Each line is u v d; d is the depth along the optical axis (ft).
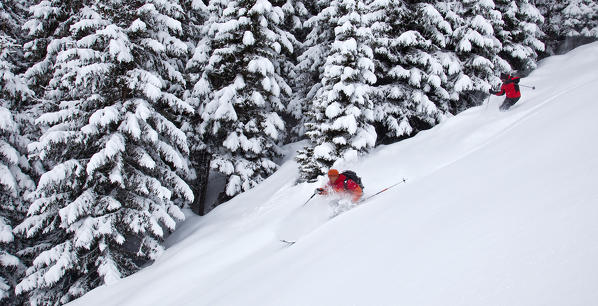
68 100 37.40
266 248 24.72
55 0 40.83
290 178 41.96
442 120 42.52
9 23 43.65
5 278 37.65
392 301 7.59
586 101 17.67
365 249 12.01
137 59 35.32
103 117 31.35
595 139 11.56
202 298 18.74
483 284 6.40
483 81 45.50
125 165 34.99
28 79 41.88
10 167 37.04
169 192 34.81
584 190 8.09
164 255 34.58
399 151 33.32
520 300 5.45
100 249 32.78
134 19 34.78
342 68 36.50
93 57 31.68
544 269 5.90
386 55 43.73
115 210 34.30
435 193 14.79
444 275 7.47
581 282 5.08
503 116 30.14
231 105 45.14
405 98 43.78
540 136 15.70
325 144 36.94
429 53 44.91
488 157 16.89
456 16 44.21
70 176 33.24
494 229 8.47
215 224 37.76
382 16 42.27
